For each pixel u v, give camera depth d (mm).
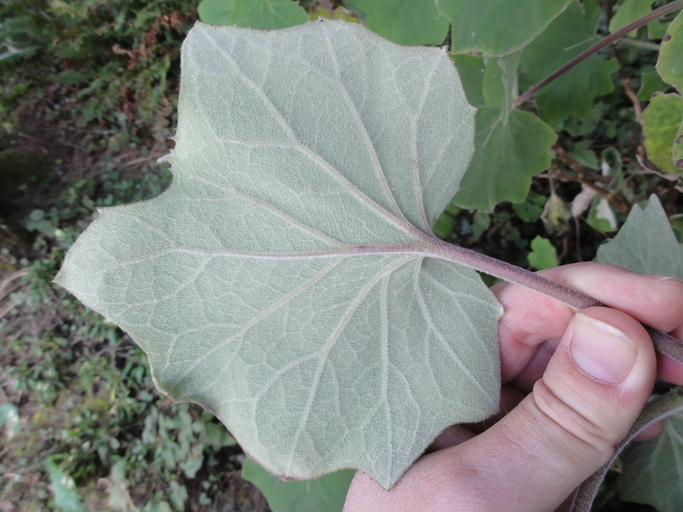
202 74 105
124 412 407
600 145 319
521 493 121
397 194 120
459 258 124
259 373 118
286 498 239
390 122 115
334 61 109
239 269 115
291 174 114
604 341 124
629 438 133
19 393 418
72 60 538
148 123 546
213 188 111
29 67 541
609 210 267
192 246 111
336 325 123
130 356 425
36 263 460
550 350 188
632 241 189
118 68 531
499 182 224
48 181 518
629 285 144
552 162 272
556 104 239
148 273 109
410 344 128
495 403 130
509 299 172
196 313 113
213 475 387
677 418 172
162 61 521
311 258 119
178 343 113
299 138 112
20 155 507
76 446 396
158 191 518
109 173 531
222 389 117
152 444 394
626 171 267
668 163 182
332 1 265
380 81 112
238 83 107
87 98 555
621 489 182
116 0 494
